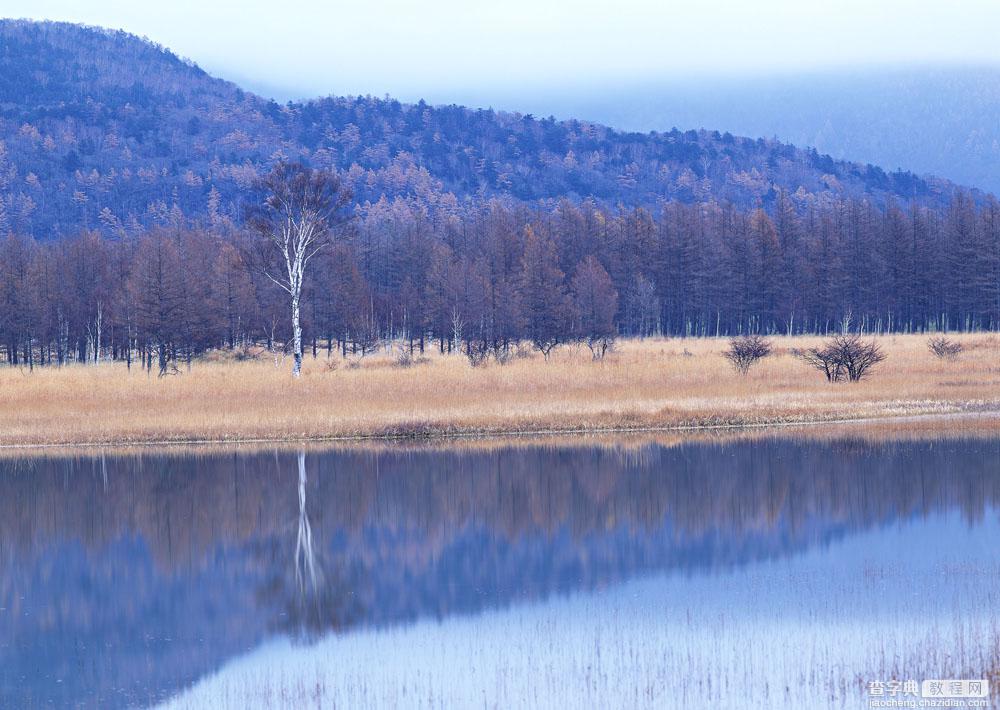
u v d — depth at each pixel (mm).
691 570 25219
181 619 22938
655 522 30422
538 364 61688
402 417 47500
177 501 35000
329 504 33969
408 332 112812
